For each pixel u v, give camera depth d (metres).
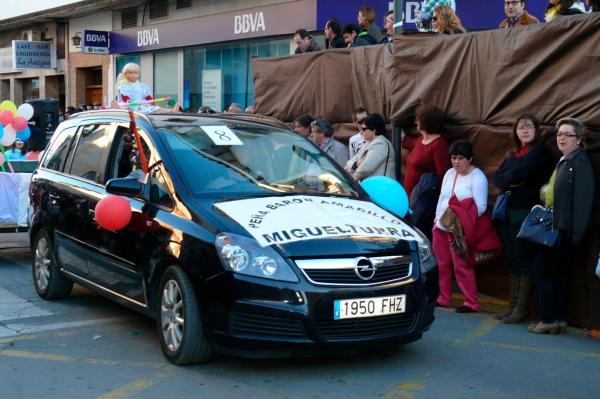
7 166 10.31
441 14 8.29
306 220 5.23
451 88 7.65
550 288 6.42
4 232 9.20
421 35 8.01
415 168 7.69
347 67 9.39
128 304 5.95
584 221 6.01
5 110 10.02
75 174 7.10
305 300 4.82
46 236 7.34
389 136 8.73
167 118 6.42
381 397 4.86
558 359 5.78
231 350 4.98
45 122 14.86
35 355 5.70
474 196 7.00
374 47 8.98
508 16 8.52
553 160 6.65
